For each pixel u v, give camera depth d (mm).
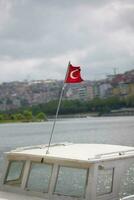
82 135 103125
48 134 120875
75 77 10961
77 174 9508
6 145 81000
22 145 79500
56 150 10578
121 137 81938
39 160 10016
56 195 9703
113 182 9797
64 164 9672
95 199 9359
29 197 9992
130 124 163000
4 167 10594
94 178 9320
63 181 9688
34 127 198625
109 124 176500
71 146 11242
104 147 10992
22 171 10328
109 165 9672
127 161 10148
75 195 9469
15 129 182875
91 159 9422
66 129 151625
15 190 10297
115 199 9820
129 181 10102
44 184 9922
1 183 10547
